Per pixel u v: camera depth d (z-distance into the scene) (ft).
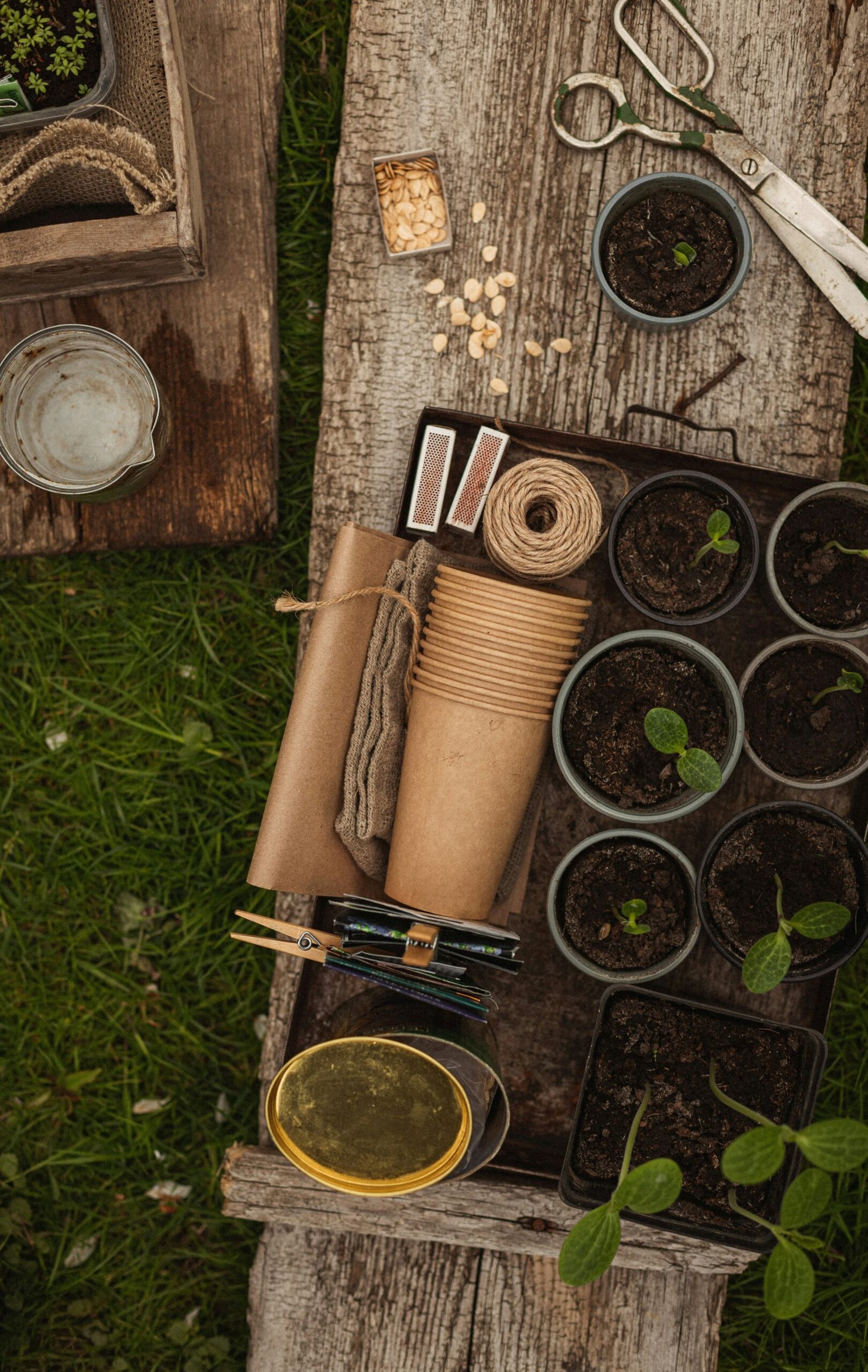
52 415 3.41
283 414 3.65
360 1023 3.11
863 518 3.26
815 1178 2.90
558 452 3.32
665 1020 3.22
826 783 3.17
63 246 3.23
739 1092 3.20
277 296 3.55
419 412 3.40
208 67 3.43
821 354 3.38
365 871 3.25
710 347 3.38
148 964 3.69
